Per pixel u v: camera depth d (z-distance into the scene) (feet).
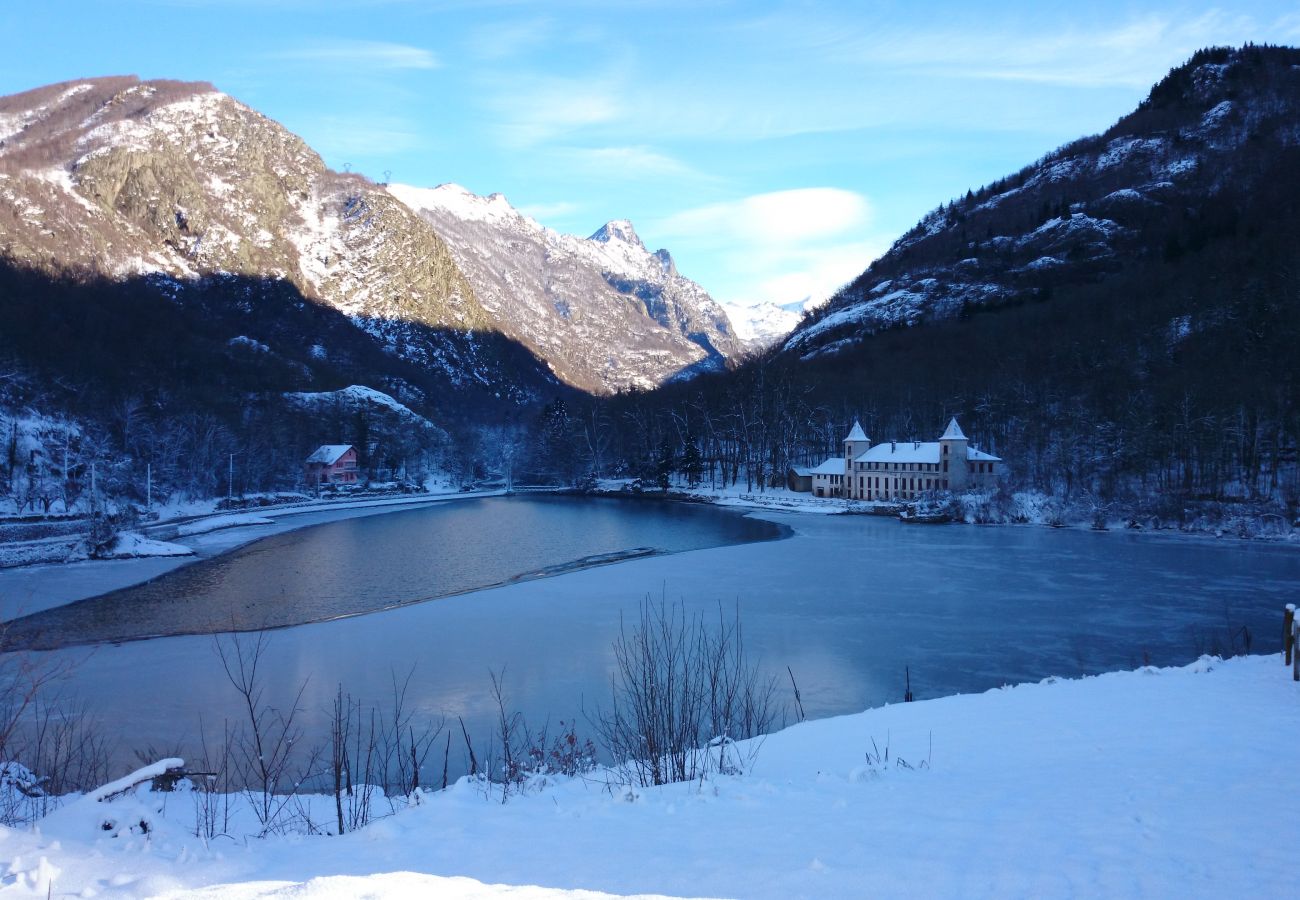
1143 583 168.86
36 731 82.28
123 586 181.16
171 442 364.58
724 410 485.56
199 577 193.36
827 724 63.67
